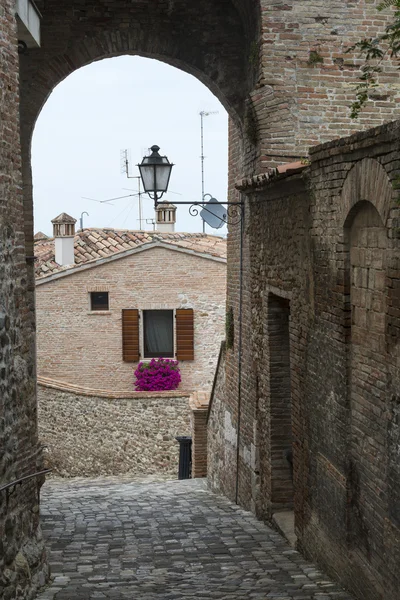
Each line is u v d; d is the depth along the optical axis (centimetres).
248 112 1150
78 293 2259
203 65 1228
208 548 953
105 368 2264
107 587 767
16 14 748
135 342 2256
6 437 708
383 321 645
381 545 650
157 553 931
